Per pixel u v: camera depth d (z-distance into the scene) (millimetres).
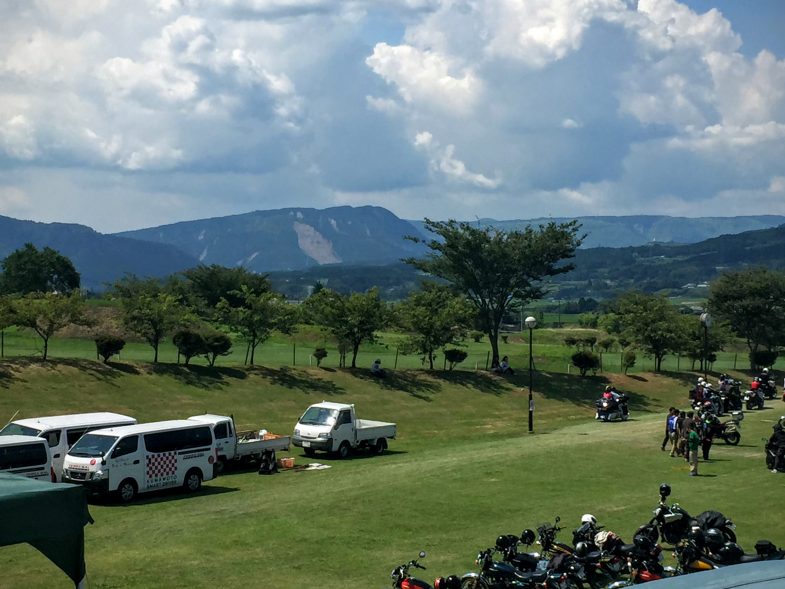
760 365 69375
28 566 16578
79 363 43469
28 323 42938
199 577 15664
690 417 28469
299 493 24188
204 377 45938
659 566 13883
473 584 13102
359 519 20234
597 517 19812
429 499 22328
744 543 17141
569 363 68875
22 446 23875
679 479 24906
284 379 48719
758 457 28922
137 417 38594
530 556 13930
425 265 61594
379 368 52812
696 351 63250
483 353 73812
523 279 60500
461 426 45562
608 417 44000
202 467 26375
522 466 27281
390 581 15195
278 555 17188
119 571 16109
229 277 89375
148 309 46812
